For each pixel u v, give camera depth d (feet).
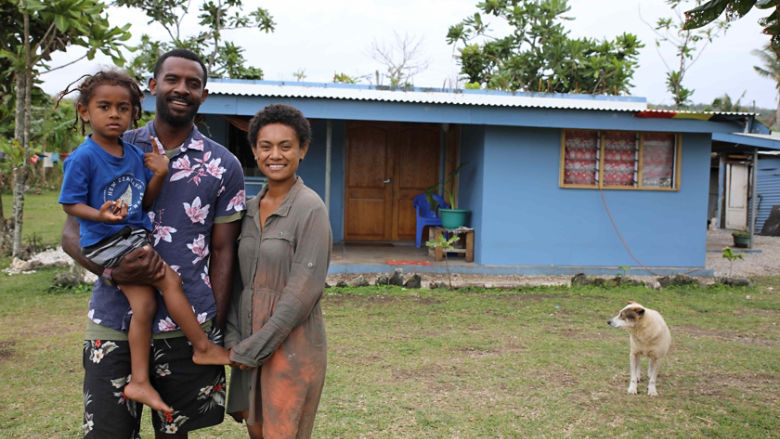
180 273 8.16
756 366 17.30
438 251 32.19
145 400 7.73
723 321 22.94
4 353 17.53
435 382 15.49
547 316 23.18
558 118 30.19
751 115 30.50
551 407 13.97
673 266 32.96
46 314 22.34
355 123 38.24
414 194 39.06
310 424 8.40
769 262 39.09
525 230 31.99
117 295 7.95
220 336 8.52
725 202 66.18
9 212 60.18
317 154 37.76
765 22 10.04
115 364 7.96
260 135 8.09
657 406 14.17
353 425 12.72
